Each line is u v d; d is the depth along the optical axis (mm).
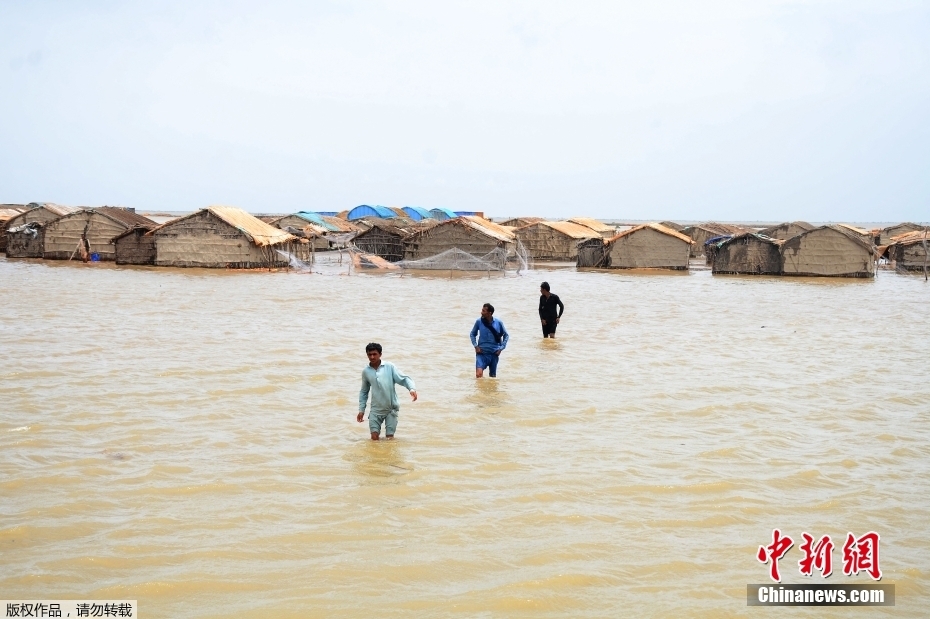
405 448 11922
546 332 22641
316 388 15797
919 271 59062
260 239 51156
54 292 33562
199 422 13086
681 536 8906
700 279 50812
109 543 8375
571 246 71188
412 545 8516
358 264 55500
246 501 9656
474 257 54656
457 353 20094
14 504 9352
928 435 13133
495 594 7457
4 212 72000
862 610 7391
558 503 9805
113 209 59250
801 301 36312
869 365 19547
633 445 12312
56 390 14961
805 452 12094
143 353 19016
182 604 7203
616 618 7121
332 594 7426
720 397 15711
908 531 9188
